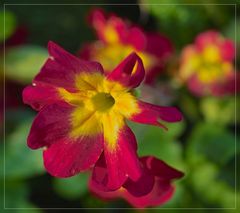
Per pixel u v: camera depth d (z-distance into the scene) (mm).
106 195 228
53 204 291
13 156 245
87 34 346
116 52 263
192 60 293
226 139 261
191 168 262
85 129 145
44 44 339
